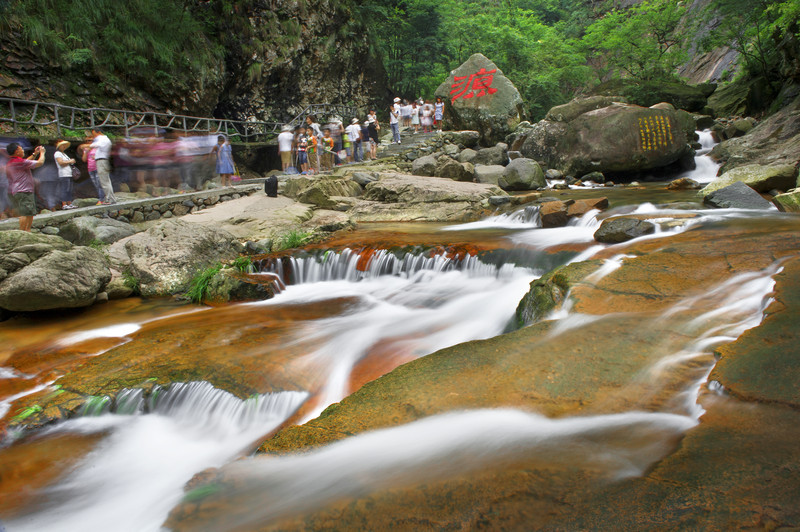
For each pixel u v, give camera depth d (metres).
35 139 12.54
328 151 17.42
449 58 33.31
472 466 2.59
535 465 2.53
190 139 16.56
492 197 12.95
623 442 2.67
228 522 2.45
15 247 7.41
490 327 6.18
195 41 19.61
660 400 3.07
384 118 30.48
